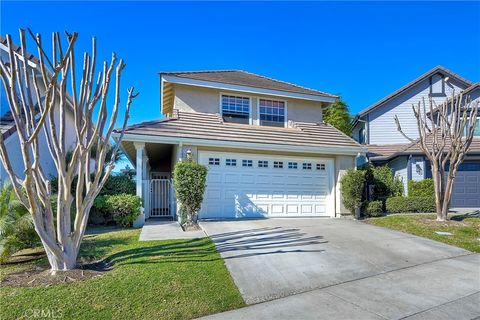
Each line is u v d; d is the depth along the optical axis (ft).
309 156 41.98
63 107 17.72
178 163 33.12
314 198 41.83
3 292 14.83
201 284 16.33
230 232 28.81
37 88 18.26
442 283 17.48
